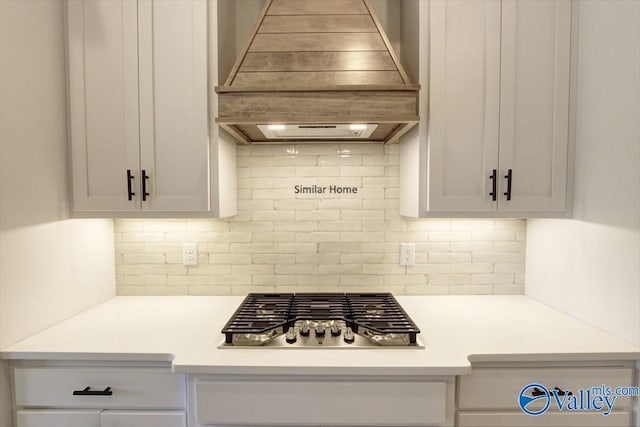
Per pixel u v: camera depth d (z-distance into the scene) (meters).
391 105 1.32
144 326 1.40
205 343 1.24
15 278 1.23
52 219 1.39
